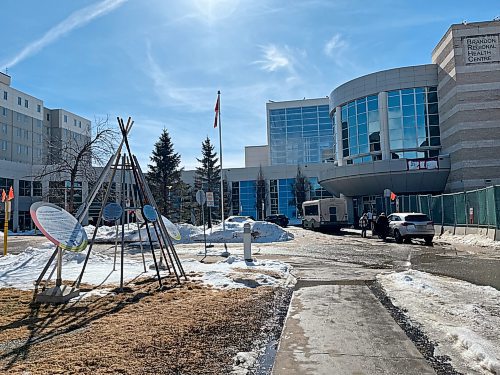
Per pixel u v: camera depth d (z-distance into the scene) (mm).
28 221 60250
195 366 4652
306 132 89562
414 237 22734
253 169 71125
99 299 8109
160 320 6441
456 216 25844
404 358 4898
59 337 5613
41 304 7688
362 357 4941
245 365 4711
